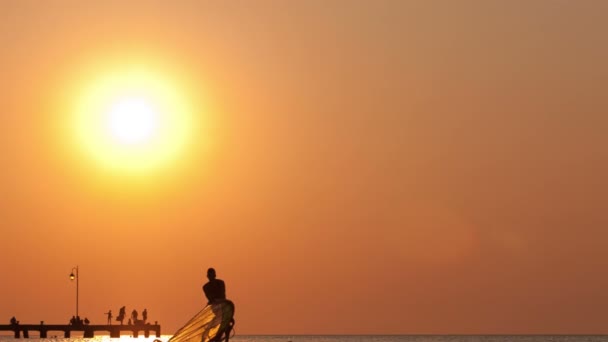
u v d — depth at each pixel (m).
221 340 57.66
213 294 58.44
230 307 57.22
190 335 58.16
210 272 58.47
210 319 57.47
